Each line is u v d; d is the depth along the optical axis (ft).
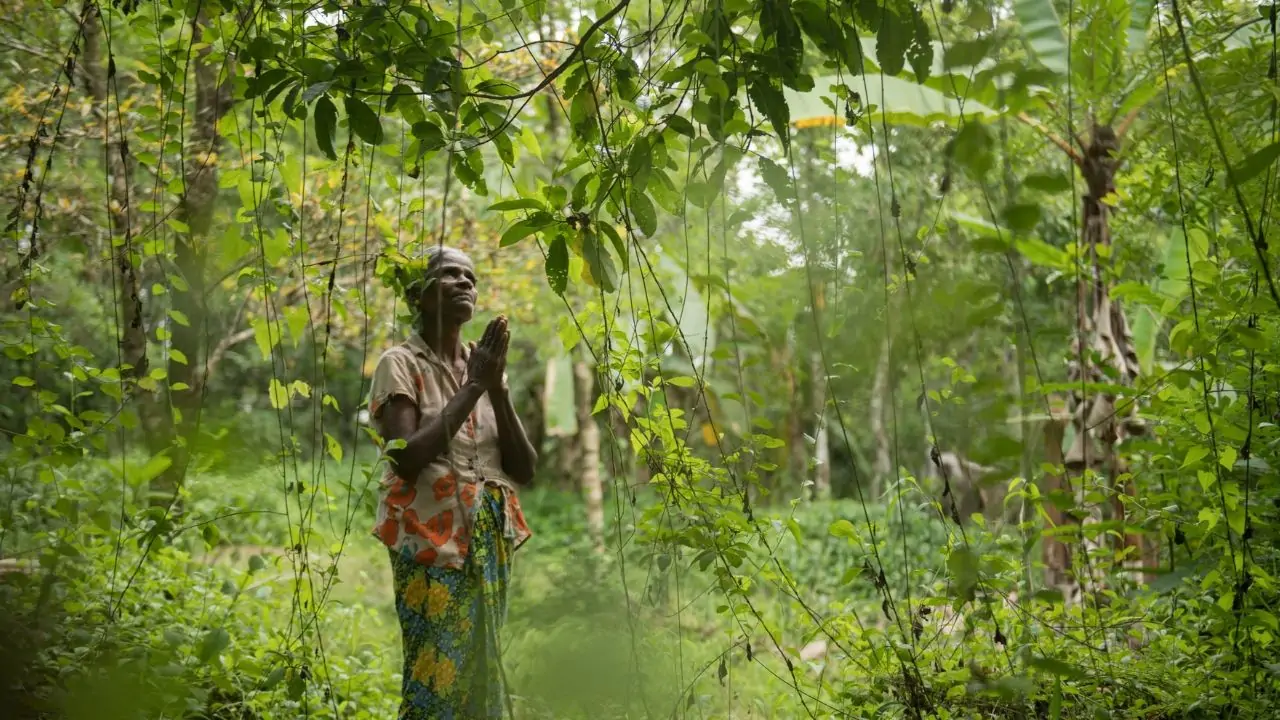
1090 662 11.82
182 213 13.98
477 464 11.56
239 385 34.22
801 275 12.14
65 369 12.43
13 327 12.12
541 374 60.70
